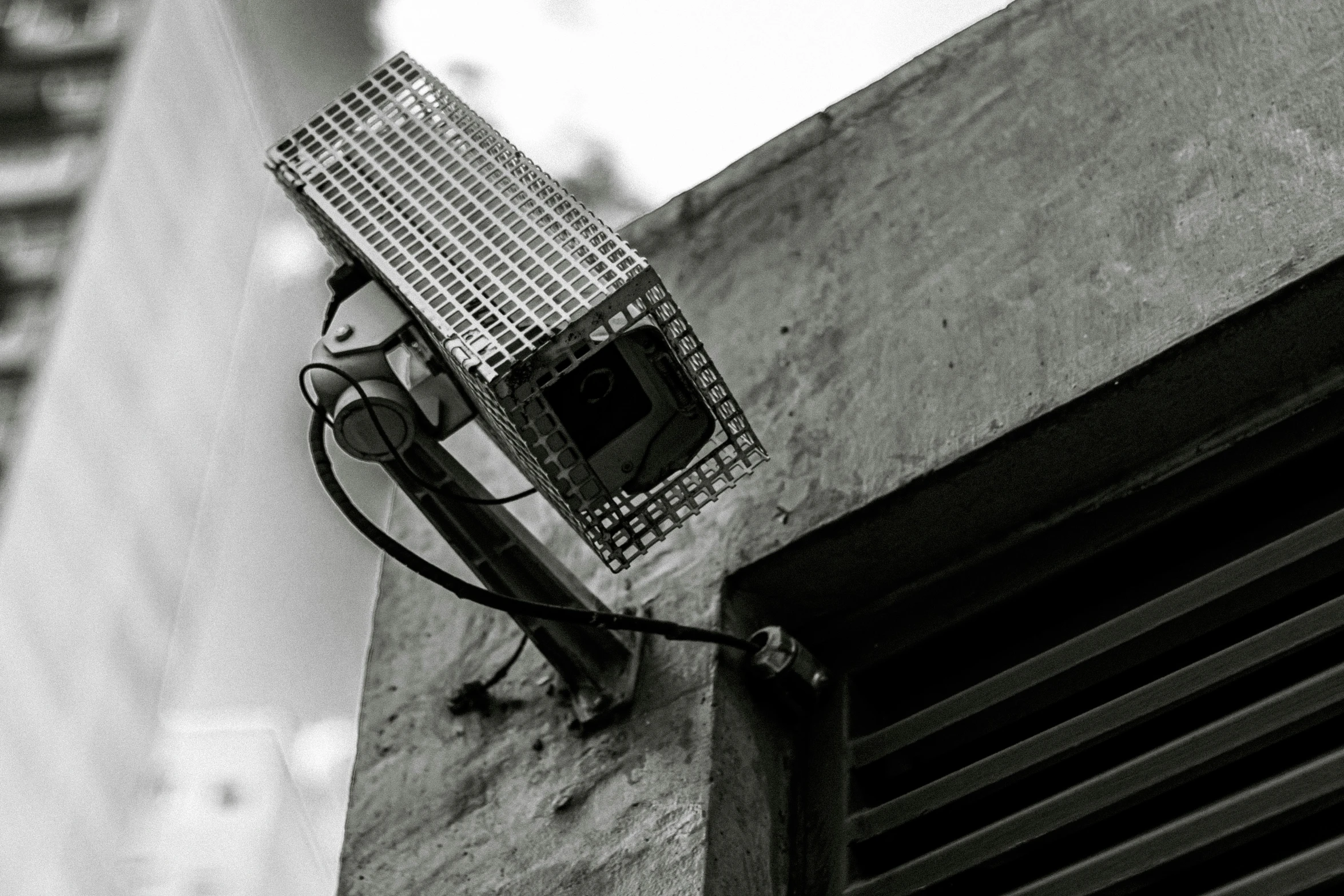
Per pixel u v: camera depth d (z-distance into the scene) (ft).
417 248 6.72
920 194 9.48
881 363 8.74
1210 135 8.10
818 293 9.55
